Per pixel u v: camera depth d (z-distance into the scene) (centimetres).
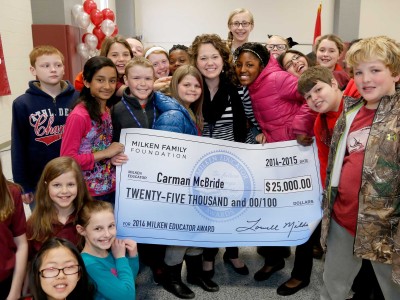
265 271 247
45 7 521
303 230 220
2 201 156
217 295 229
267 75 227
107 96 203
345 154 169
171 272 232
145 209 212
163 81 257
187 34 896
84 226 175
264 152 223
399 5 855
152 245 238
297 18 878
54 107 230
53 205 180
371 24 870
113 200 221
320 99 185
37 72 228
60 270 142
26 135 226
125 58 266
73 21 571
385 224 154
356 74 154
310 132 217
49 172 175
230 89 230
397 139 145
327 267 189
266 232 222
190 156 215
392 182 150
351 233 171
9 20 443
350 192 165
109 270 177
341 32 841
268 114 231
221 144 218
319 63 321
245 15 348
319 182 220
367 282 217
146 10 891
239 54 232
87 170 201
